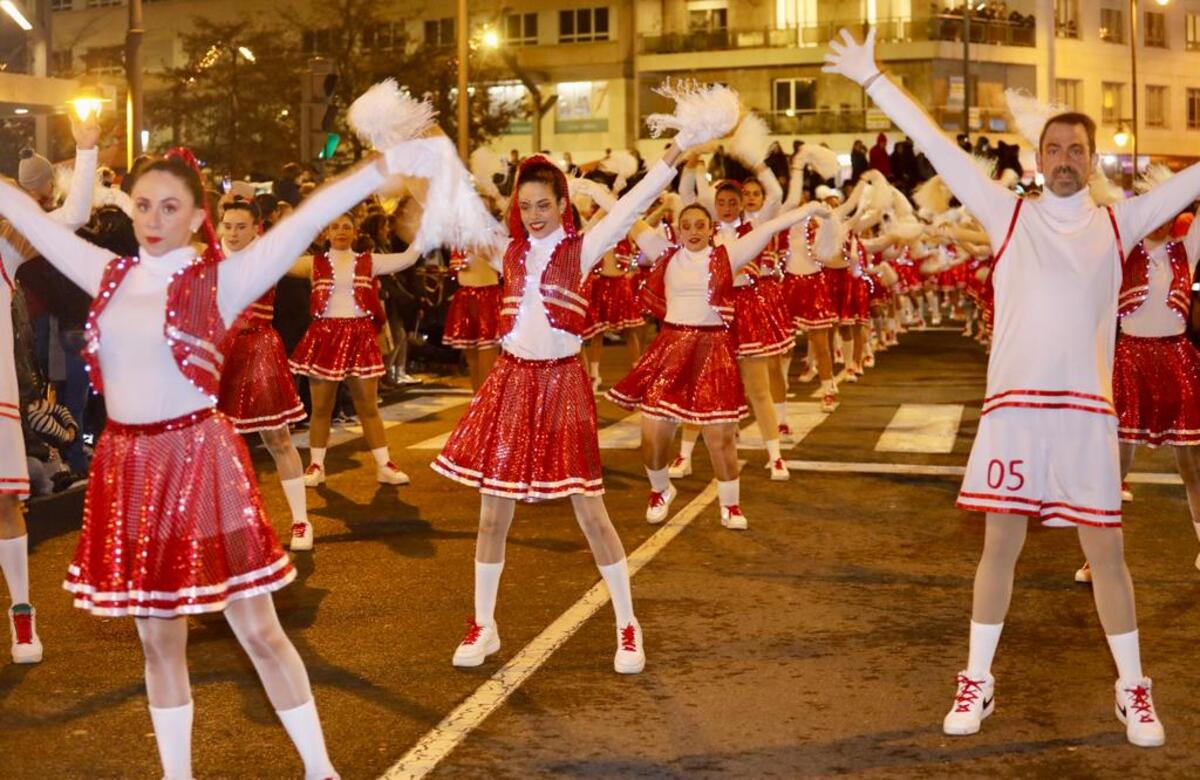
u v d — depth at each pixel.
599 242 5.75
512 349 5.88
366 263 9.89
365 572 7.56
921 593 7.07
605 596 7.02
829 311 13.91
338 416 13.51
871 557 7.84
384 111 4.28
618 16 54.47
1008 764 4.78
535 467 5.75
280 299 12.55
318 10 45.28
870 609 6.77
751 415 13.67
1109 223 5.02
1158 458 11.17
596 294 15.61
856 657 6.00
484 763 4.79
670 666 5.87
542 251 5.81
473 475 5.83
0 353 5.81
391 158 4.06
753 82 52.81
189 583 4.08
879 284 18.73
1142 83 60.09
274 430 8.00
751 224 9.49
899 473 10.47
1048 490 5.01
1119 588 5.04
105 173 10.23
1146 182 7.52
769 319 10.23
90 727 5.21
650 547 8.09
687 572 7.51
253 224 8.00
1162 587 7.18
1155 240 7.28
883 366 18.75
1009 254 5.05
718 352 8.45
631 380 8.68
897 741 5.00
